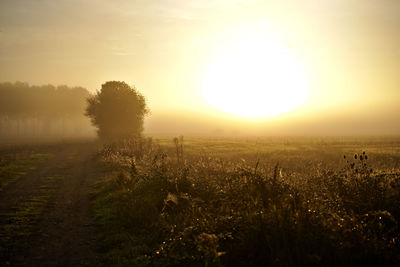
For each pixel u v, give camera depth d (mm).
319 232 5484
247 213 6344
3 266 6301
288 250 5020
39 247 7352
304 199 7012
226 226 6391
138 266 5906
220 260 5344
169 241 6559
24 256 6824
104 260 6488
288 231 5406
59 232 8461
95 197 12812
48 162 27266
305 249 5129
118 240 7453
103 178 17828
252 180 8578
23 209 10953
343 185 8305
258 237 5508
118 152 27844
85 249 7199
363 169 8820
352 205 7367
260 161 25219
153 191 10344
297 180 11062
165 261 5941
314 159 27406
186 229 6355
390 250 5254
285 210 5977
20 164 24844
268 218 5871
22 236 8117
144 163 21484
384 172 9961
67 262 6492
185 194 9430
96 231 8492
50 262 6508
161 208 9203
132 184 12719
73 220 9633
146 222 8352
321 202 7324
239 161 25047
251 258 5328
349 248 5164
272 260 5078
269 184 8188
